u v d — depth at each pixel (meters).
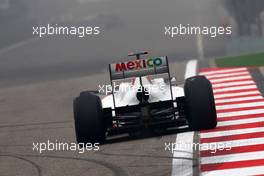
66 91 78.06
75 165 37.06
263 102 52.81
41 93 79.69
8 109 69.69
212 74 75.69
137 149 39.06
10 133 52.75
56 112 62.06
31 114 63.09
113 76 40.72
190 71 81.00
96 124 40.28
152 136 42.06
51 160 39.44
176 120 40.41
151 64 40.78
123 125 41.34
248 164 32.91
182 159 35.47
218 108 51.88
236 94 59.28
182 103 41.75
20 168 38.38
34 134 50.53
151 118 40.19
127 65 40.78
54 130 51.22
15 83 128.12
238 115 47.47
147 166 34.78
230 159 34.25
